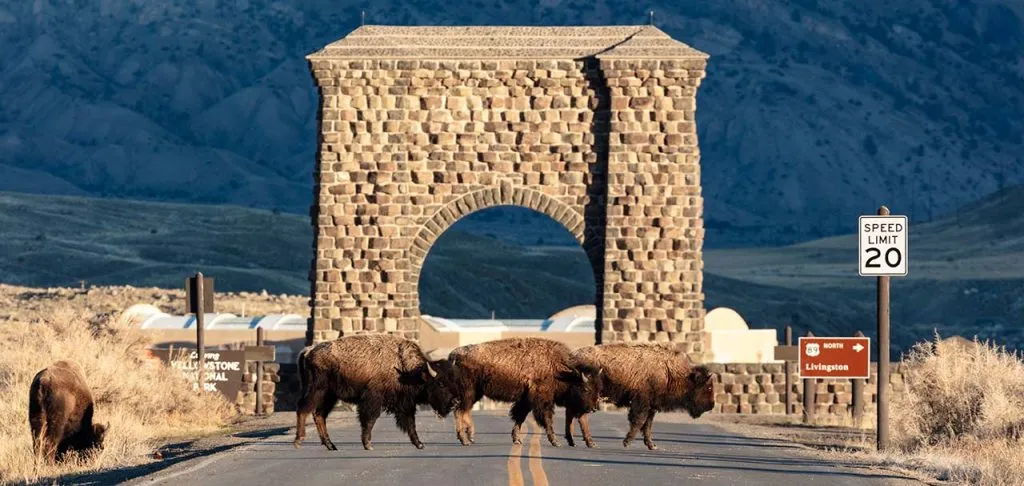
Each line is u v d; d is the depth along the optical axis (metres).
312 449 101.12
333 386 100.31
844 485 80.12
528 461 90.44
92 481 88.81
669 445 110.06
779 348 174.75
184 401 151.62
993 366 122.25
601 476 81.81
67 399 99.94
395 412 100.75
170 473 83.88
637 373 104.31
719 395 184.75
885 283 113.56
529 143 190.00
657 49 187.75
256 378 182.12
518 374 103.00
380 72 189.50
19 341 144.12
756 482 80.69
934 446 114.75
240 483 78.06
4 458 98.88
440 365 101.06
